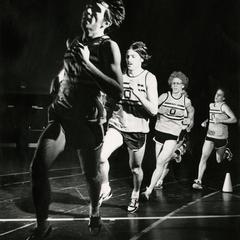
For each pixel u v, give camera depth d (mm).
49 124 3734
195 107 12961
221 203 5730
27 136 14258
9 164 9859
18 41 14445
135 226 4391
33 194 3576
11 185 7016
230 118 7145
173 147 6090
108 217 4812
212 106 7230
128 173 8906
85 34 3920
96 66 3846
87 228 4293
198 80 14094
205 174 9047
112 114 5051
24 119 14367
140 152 4961
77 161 11039
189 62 14453
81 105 3732
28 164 9898
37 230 3641
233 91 13516
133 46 5012
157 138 6285
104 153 4848
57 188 6797
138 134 4914
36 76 14656
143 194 5848
